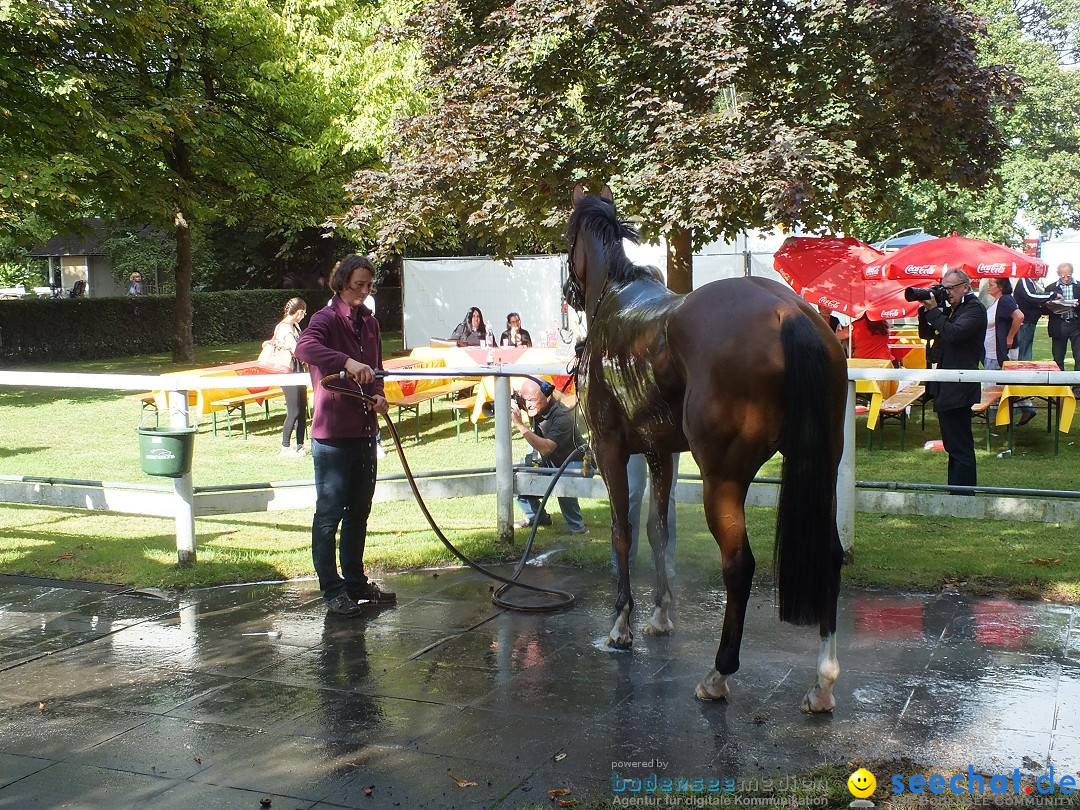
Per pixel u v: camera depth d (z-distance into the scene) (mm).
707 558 6441
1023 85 12367
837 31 11875
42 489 6688
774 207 10734
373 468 5500
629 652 4660
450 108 12180
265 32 21094
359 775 3418
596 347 4500
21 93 17078
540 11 11453
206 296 29062
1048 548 6508
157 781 3406
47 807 3234
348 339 5414
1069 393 9906
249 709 4043
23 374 6328
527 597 5621
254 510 6531
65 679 4430
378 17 20531
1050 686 4102
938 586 5609
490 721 3863
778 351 3533
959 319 7438
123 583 6016
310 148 21953
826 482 3490
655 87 11742
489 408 13992
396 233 12930
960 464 7492
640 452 4594
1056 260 30234
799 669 4355
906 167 12719
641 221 11656
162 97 19688
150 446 6105
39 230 20656
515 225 12445
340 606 5344
